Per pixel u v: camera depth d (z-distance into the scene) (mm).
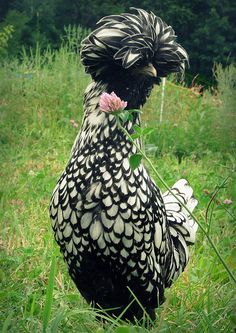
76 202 668
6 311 750
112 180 666
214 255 965
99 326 719
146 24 678
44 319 665
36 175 1249
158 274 702
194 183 1283
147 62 670
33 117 1661
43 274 895
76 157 685
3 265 900
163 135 1615
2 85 1678
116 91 682
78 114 1735
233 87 1777
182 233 778
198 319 743
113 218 664
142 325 695
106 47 662
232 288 854
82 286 714
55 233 703
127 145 676
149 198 680
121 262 676
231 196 1211
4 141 1501
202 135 1645
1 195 1135
